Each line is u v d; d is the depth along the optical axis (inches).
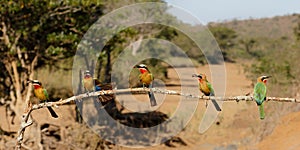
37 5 1589.6
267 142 1599.4
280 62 2340.1
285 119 1755.7
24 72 1792.6
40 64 1973.4
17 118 1833.2
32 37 1760.6
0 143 1510.8
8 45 1667.1
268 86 2071.9
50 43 1715.1
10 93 1806.1
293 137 1545.3
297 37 2696.9
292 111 1847.9
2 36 1787.6
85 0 1660.9
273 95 1991.9
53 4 1614.2
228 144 1738.4
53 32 1710.1
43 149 1577.3
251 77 2581.2
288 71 2148.1
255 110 2025.1
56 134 1740.9
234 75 4220.0
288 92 1998.0
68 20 1761.8
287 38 5816.9
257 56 5782.5
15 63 1733.5
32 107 704.4
